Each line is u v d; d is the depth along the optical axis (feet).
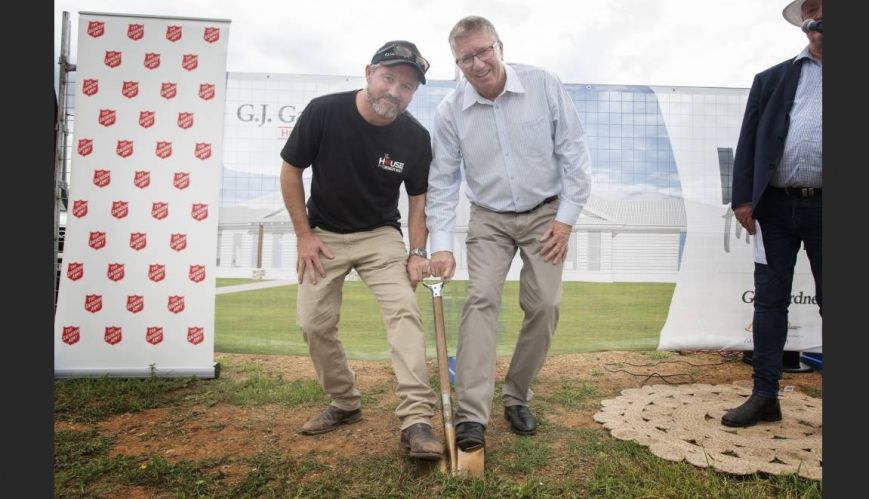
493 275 9.50
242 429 9.91
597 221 14.37
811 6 9.34
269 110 14.01
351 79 14.12
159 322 12.94
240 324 14.24
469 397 8.73
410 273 9.34
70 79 13.67
